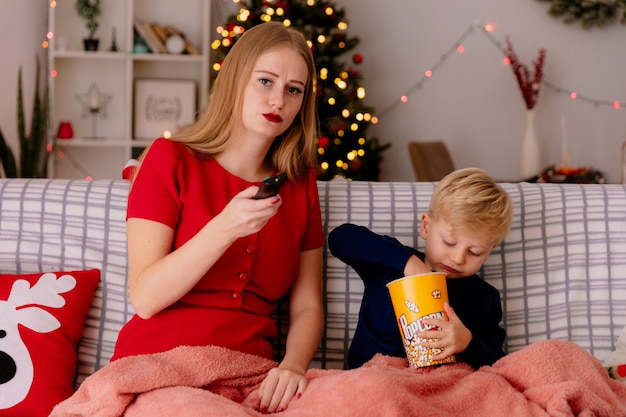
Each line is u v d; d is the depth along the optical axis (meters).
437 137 5.00
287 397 1.38
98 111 4.61
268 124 1.57
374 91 4.96
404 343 1.47
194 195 1.55
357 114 4.16
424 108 4.98
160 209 1.51
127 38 4.55
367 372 1.30
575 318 1.79
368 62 4.94
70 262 1.72
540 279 1.79
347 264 1.75
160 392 1.33
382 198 1.82
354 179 4.19
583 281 1.80
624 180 4.25
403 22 4.93
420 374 1.40
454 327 1.44
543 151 5.00
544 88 4.97
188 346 1.43
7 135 4.42
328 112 4.17
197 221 1.53
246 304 1.57
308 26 4.16
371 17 4.91
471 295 1.66
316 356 1.75
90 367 1.68
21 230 1.73
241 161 1.63
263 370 1.47
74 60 4.66
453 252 1.58
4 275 1.65
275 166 1.69
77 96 4.68
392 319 1.60
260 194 1.36
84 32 4.66
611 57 4.95
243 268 1.56
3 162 3.95
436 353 1.44
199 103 4.78
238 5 4.74
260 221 1.37
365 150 4.31
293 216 1.66
